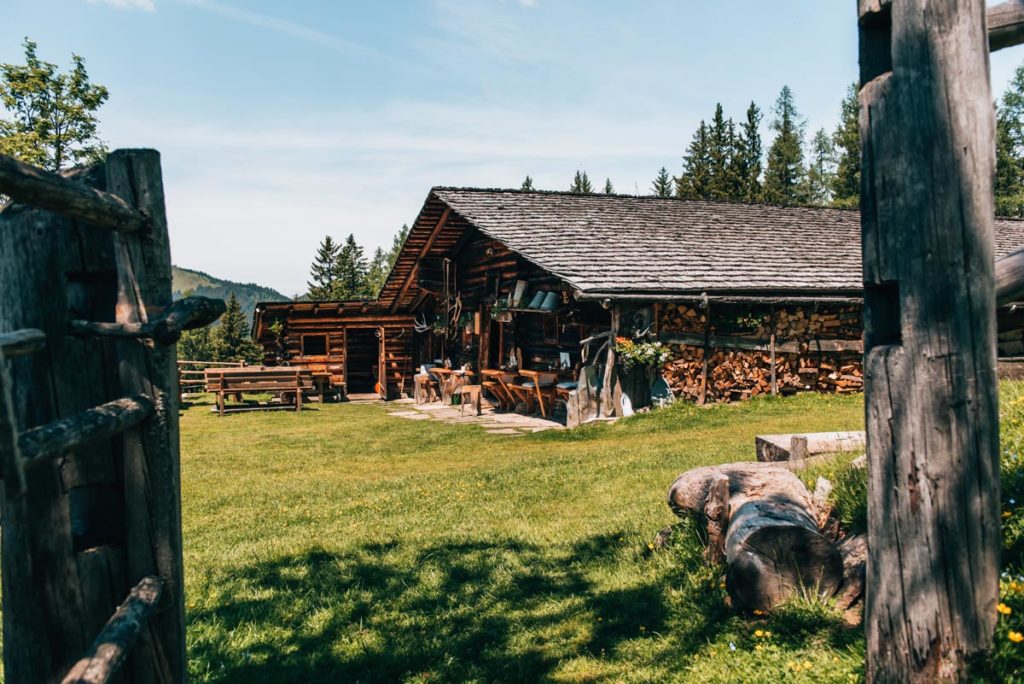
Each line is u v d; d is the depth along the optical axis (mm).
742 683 3373
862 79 2510
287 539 6637
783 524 4105
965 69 2283
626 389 15117
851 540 4500
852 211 25281
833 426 11922
